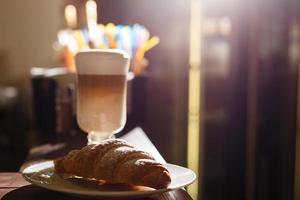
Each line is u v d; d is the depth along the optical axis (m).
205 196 2.91
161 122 2.96
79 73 1.31
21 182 1.02
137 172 0.83
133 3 3.00
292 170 2.70
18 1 4.32
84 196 0.81
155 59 2.93
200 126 2.89
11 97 4.06
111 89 1.29
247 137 2.77
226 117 2.82
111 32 1.86
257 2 2.69
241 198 2.83
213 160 2.89
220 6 2.80
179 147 2.95
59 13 4.30
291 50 2.68
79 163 0.90
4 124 3.96
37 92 1.81
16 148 3.84
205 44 2.85
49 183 0.89
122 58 1.29
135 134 1.69
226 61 2.80
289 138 2.69
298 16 2.65
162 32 2.94
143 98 1.91
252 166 2.76
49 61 4.36
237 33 2.75
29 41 4.36
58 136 1.74
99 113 1.29
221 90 2.83
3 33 4.34
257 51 2.71
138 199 0.87
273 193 2.76
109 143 0.93
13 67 4.38
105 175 0.86
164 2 2.93
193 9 2.87
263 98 2.72
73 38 1.96
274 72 2.72
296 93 2.66
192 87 2.89
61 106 1.76
